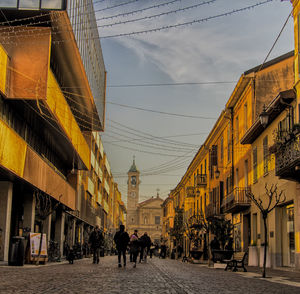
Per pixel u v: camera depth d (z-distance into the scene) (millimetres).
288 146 18281
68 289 9102
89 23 30922
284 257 22203
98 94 38594
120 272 15750
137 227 135125
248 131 26125
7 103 22297
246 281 13219
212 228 27625
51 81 22750
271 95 27109
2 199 22000
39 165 24844
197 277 14656
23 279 11523
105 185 69750
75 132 31781
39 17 21484
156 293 8766
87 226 50438
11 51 21422
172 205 87500
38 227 29500
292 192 20516
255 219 27516
